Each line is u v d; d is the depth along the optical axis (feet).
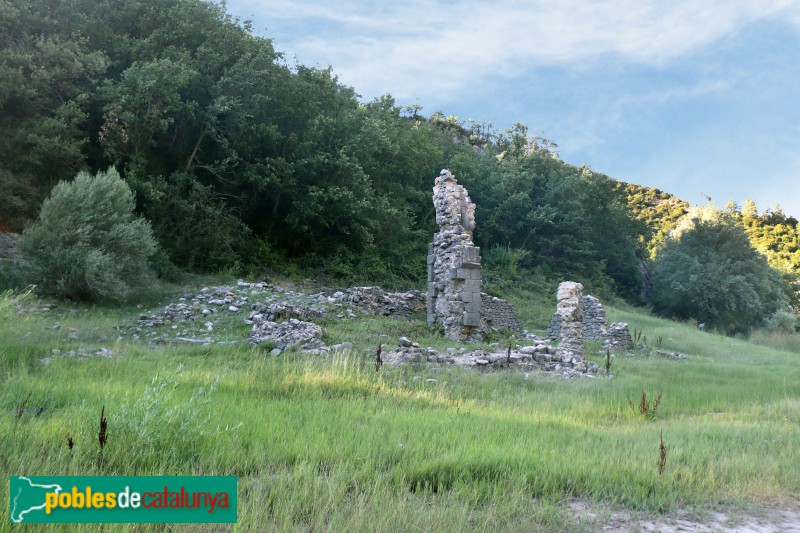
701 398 40.93
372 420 25.25
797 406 38.27
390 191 128.16
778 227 301.02
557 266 172.86
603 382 45.21
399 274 118.93
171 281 80.28
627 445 23.88
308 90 113.60
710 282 168.66
